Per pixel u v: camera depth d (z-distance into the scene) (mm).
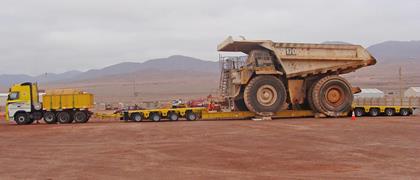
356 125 23391
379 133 19906
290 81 30297
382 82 153375
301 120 27734
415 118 28922
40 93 33531
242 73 29391
